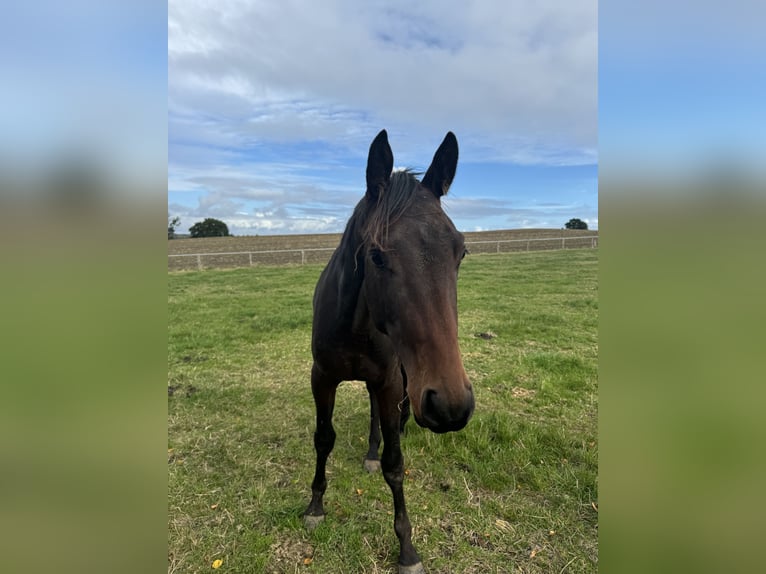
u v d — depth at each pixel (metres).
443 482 3.08
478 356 6.05
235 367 5.80
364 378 2.32
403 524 2.38
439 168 2.14
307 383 5.20
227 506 2.88
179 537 2.59
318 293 2.59
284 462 3.43
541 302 9.97
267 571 2.35
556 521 2.69
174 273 17.23
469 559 2.41
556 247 26.91
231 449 3.62
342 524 2.69
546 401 4.44
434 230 1.74
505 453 3.40
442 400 1.52
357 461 3.43
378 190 2.01
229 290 12.76
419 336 1.62
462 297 10.64
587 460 3.29
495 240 31.48
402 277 1.68
